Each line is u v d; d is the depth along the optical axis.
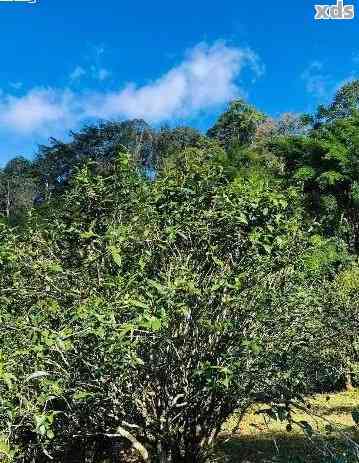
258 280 4.56
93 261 4.24
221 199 4.55
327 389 10.92
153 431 4.63
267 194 4.59
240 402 4.94
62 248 4.77
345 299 7.29
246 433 7.23
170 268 4.19
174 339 4.25
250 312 4.52
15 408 2.97
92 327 3.29
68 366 3.41
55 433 4.12
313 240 4.95
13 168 60.38
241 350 4.33
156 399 4.61
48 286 4.23
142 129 50.03
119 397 4.23
